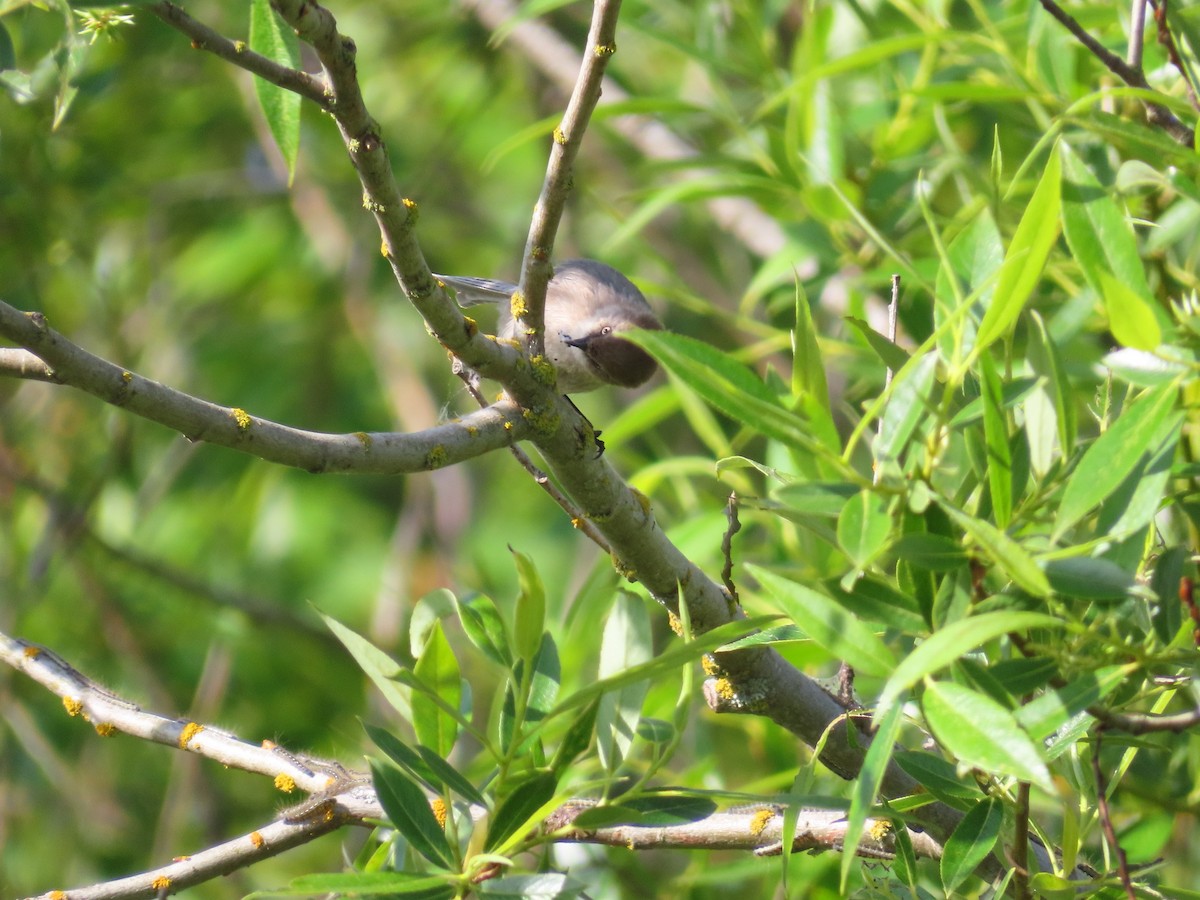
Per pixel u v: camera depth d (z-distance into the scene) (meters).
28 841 12.85
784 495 4.35
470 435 5.45
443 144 15.98
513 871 5.98
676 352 4.23
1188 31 6.31
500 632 5.51
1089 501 4.29
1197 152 5.09
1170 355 4.64
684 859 10.20
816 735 6.25
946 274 4.98
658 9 11.48
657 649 11.18
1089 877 5.72
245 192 15.75
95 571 13.84
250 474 15.98
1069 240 4.73
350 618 16.28
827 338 9.13
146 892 5.65
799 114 9.61
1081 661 4.47
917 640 4.76
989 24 8.09
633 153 15.96
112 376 4.54
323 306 17.12
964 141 10.66
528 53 15.66
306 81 4.66
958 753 3.94
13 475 13.09
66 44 5.35
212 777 13.16
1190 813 6.94
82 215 13.32
